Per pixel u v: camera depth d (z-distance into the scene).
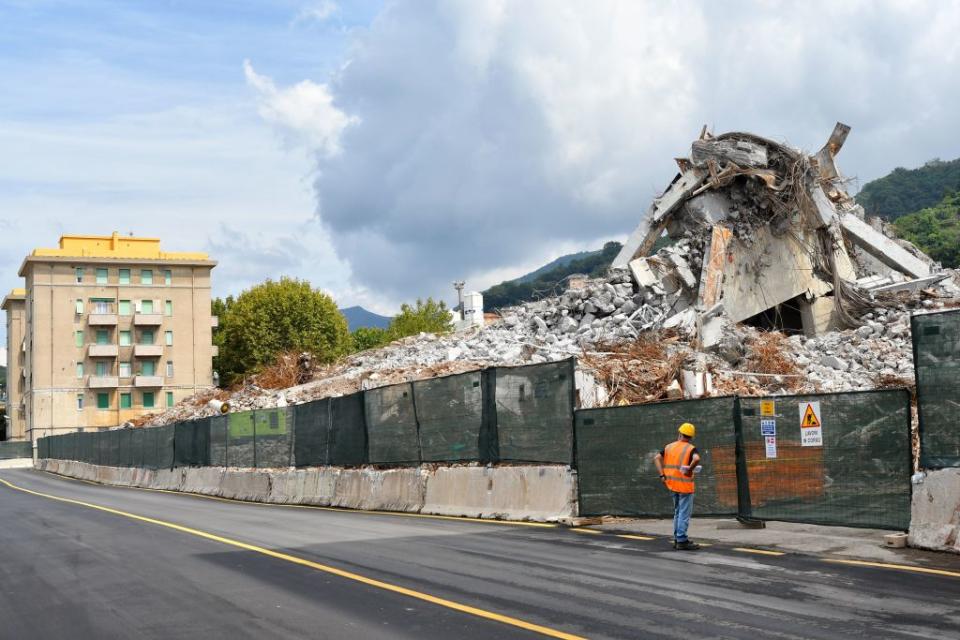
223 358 93.62
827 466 12.90
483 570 11.14
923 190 162.38
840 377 32.25
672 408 14.84
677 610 8.53
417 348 48.41
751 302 44.41
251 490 28.14
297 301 89.19
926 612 8.22
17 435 103.25
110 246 94.75
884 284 45.22
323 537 15.29
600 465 15.80
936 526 11.64
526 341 42.31
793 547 12.23
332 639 7.91
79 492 35.69
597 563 11.48
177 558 13.26
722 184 45.06
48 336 89.19
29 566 13.08
